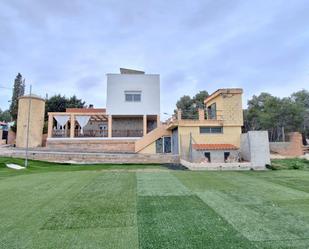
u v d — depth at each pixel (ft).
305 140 134.41
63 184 37.09
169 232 17.84
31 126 102.78
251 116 164.76
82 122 98.02
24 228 18.63
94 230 18.24
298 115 143.43
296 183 39.78
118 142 92.89
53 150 85.25
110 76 98.22
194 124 75.05
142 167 63.31
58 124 109.70
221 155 70.59
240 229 18.47
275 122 144.77
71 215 21.85
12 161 68.08
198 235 17.26
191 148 71.10
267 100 157.17
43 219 20.75
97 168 60.34
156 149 83.56
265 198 28.76
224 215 22.00
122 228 18.66
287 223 19.88
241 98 76.95
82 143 92.68
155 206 24.99
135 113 97.19
